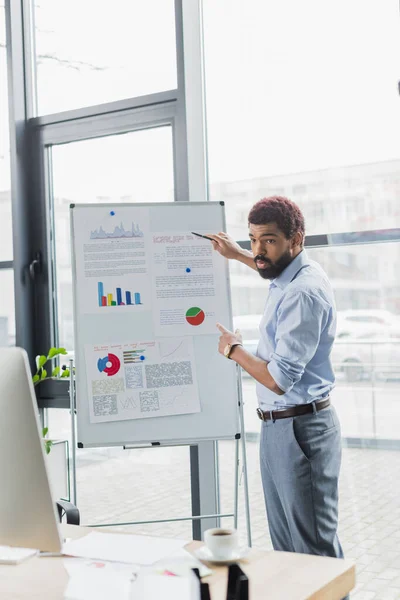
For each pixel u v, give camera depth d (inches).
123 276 129.5
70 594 59.6
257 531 140.5
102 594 59.4
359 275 130.5
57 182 165.6
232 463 142.9
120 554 69.7
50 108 166.2
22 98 167.6
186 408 126.8
